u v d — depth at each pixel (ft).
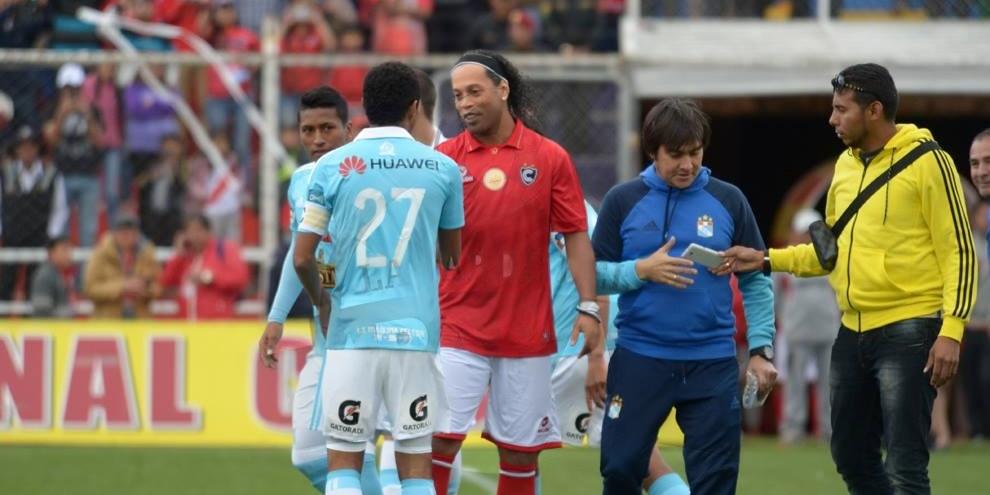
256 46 170.60
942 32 169.07
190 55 152.76
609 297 89.92
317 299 77.66
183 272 155.12
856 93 76.48
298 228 76.13
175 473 125.70
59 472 125.59
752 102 167.84
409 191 74.08
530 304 81.15
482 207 80.23
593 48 172.86
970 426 164.35
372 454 85.56
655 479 85.66
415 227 74.18
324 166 74.28
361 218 73.72
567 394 90.12
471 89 79.56
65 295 154.92
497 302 80.74
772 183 207.21
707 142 76.89
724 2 171.42
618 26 173.17
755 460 139.44
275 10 173.99
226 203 159.43
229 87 156.97
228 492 114.21
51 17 168.14
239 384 148.56
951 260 75.10
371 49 172.14
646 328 77.41
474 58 80.23
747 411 174.29
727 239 77.61
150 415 148.46
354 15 172.24
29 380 148.77
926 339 75.82
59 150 158.30
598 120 156.76
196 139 160.04
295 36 169.58
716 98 167.12
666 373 77.25
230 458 136.67
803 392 156.87
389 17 172.14
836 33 168.45
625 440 77.71
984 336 162.40
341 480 73.87
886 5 172.14
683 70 156.66
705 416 76.95
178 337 148.97
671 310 76.95
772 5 171.94
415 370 74.28
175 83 159.33
